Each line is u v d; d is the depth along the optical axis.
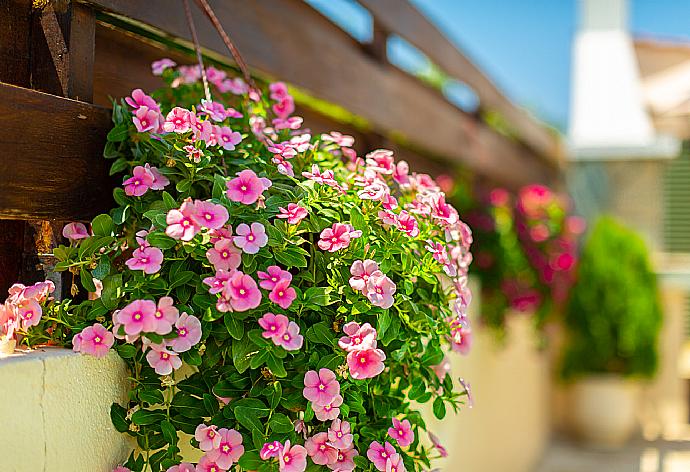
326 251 1.30
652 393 5.28
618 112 6.15
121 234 1.29
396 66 2.79
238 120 1.56
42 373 1.11
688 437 5.15
